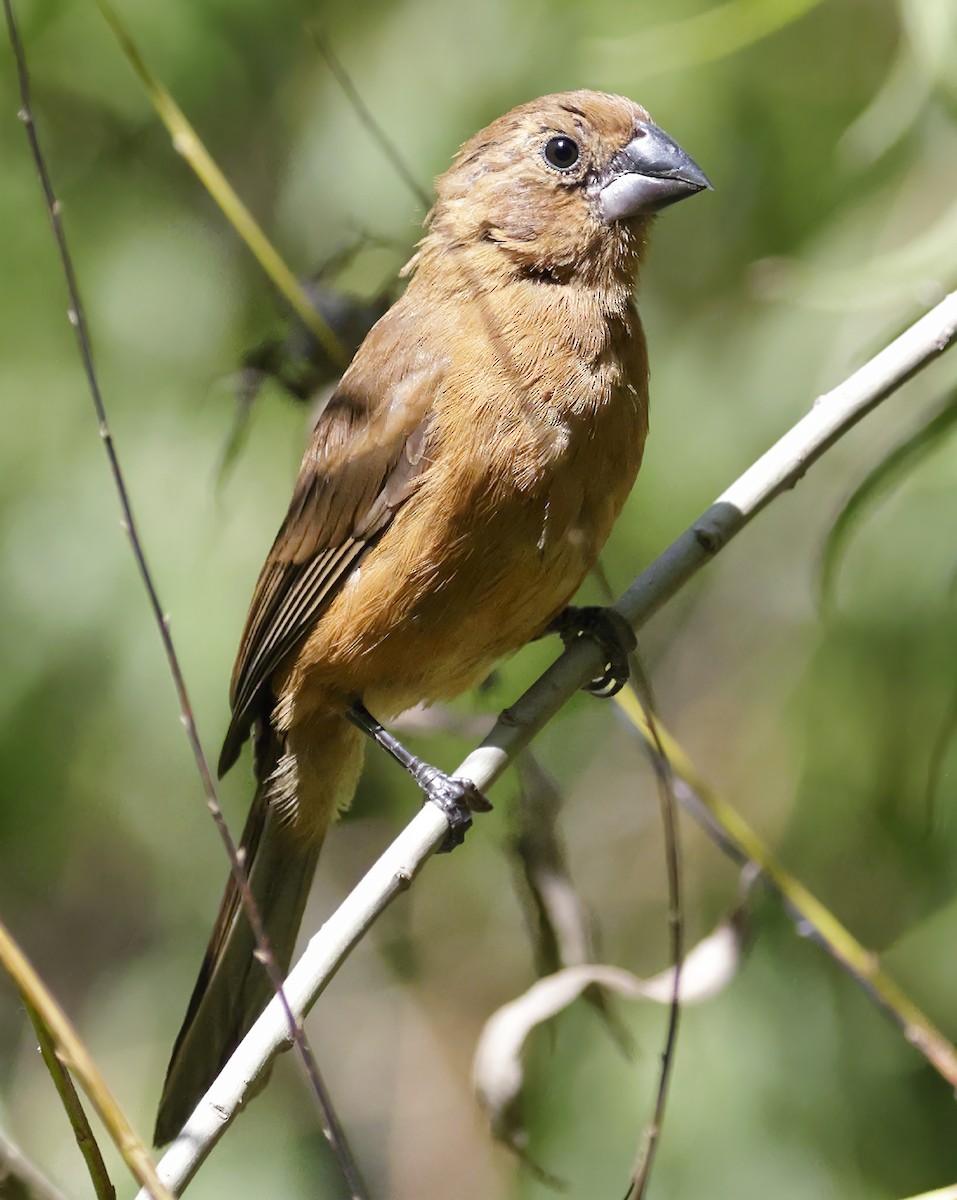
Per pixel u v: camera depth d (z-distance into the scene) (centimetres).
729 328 1146
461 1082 1227
